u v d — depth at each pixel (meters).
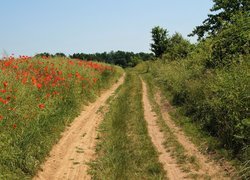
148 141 11.50
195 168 8.95
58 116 12.84
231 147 9.61
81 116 15.30
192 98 14.52
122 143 11.33
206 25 21.86
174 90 18.98
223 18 19.59
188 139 11.52
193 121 13.29
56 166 9.44
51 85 14.60
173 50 33.25
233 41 14.13
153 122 14.41
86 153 10.53
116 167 9.14
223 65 14.21
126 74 42.09
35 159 9.08
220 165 8.93
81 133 12.62
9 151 8.54
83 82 19.52
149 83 28.92
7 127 9.33
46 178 8.59
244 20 14.35
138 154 10.18
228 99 10.39
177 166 9.26
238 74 10.91
